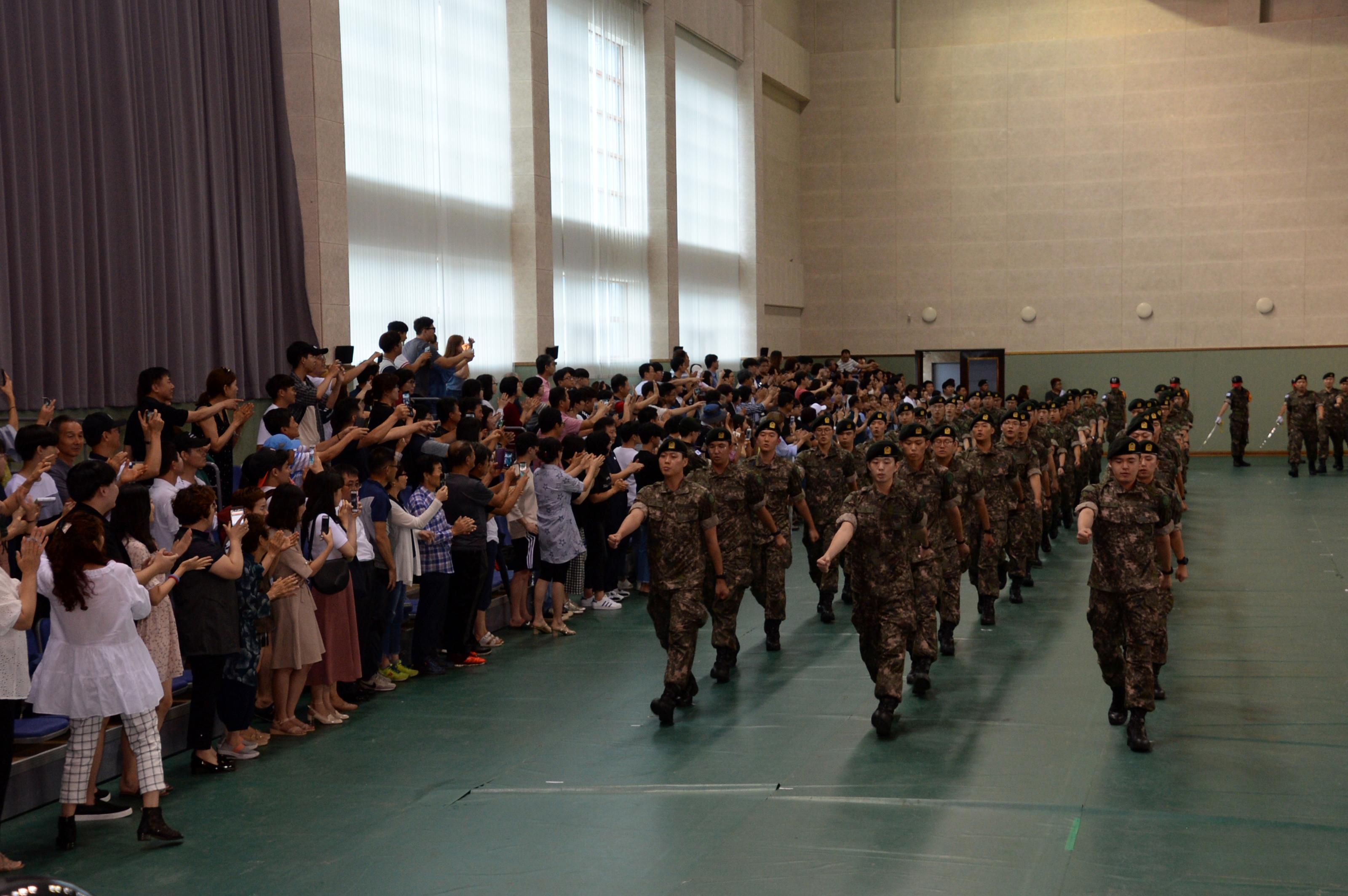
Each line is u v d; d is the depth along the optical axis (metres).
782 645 9.81
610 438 11.22
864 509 7.10
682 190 23.59
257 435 11.77
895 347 30.45
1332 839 5.29
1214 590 11.87
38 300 9.12
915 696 8.05
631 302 21.36
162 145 10.53
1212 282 28.25
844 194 30.59
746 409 16.08
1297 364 27.80
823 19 30.52
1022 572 11.61
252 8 11.81
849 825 5.57
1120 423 26.66
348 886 5.00
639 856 5.25
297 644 7.09
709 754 6.78
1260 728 7.13
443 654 9.20
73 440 7.35
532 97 17.28
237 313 11.62
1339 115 27.17
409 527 8.42
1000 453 10.77
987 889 4.79
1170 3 28.23
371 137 14.09
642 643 9.84
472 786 6.29
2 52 8.78
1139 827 5.46
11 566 6.38
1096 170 28.88
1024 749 6.75
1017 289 29.55
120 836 5.63
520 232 17.42
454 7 15.89
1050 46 29.02
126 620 5.46
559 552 10.18
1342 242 27.30
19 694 5.09
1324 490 21.16
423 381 11.73
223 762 6.63
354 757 6.84
